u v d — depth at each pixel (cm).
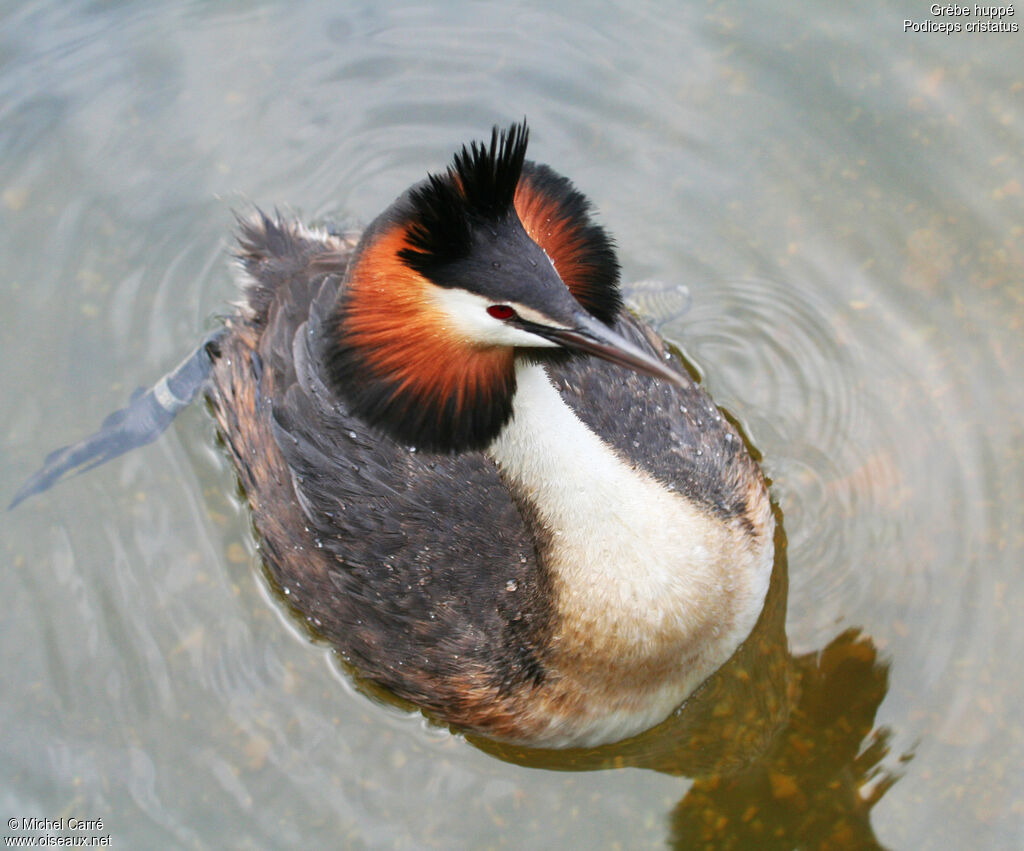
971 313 877
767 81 1019
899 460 821
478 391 580
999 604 743
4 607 775
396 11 1079
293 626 762
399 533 691
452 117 1034
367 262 561
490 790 695
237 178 1005
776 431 848
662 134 1009
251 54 1068
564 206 596
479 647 676
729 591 682
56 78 1041
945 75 994
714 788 695
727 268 942
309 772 700
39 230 968
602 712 687
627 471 641
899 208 939
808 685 727
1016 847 646
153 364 911
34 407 879
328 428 717
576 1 1073
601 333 529
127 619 769
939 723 698
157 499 828
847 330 895
